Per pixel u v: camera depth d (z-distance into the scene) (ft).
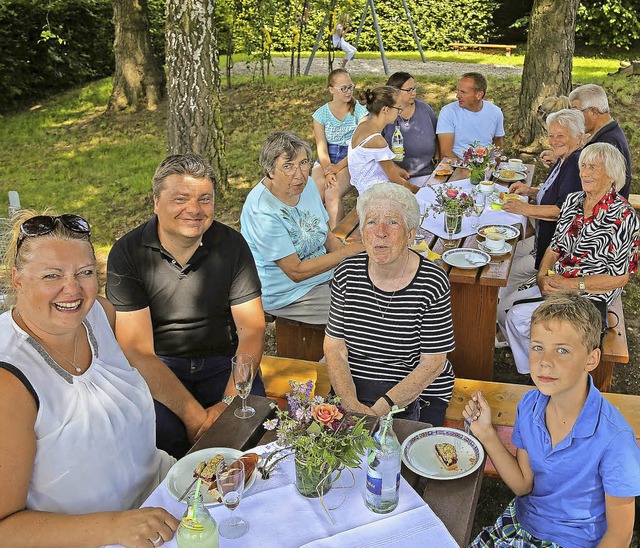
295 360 12.57
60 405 6.92
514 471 7.88
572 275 12.84
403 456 7.63
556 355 7.10
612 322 13.07
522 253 16.40
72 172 29.07
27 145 33.63
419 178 20.24
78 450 7.04
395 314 9.82
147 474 8.05
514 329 13.38
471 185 17.53
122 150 31.76
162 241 10.34
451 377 10.62
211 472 7.12
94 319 7.70
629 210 12.35
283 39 49.34
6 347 6.74
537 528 7.79
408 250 9.86
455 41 54.70
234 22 36.45
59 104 41.01
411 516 6.63
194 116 22.89
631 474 7.04
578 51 52.39
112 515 6.57
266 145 13.01
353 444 6.53
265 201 13.16
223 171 24.17
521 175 18.80
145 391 8.04
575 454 7.30
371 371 10.24
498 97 32.07
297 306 13.70
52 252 6.72
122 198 25.75
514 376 14.64
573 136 15.06
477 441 7.87
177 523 6.54
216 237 10.64
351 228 15.48
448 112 20.88
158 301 10.52
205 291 10.59
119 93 37.27
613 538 7.26
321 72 42.37
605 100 16.57
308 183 13.84
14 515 6.60
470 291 13.07
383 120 17.49
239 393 8.53
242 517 6.64
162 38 47.24
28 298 6.80
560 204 14.89
